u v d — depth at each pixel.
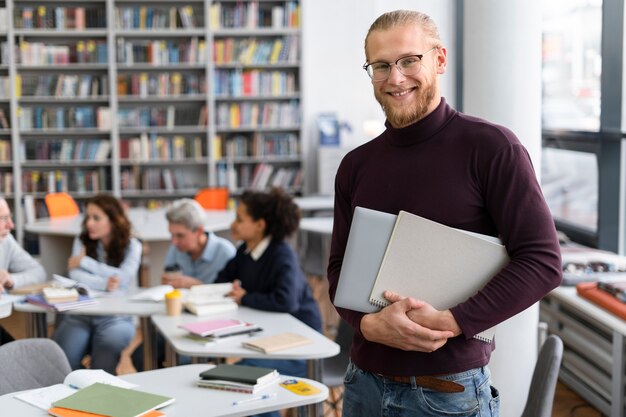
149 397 2.49
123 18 9.25
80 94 9.29
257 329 3.51
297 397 2.59
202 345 3.31
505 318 1.82
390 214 1.92
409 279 1.92
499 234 1.90
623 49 5.00
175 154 9.53
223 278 4.26
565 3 5.88
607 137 5.13
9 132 9.27
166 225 6.87
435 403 1.91
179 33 9.32
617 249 5.27
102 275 4.61
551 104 6.28
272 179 9.79
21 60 9.16
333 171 9.52
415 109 1.89
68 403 2.43
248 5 9.43
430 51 1.88
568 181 5.94
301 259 7.96
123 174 9.48
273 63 9.52
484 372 1.95
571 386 4.59
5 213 4.34
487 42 3.52
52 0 9.30
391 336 1.88
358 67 9.94
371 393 2.02
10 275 4.42
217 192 7.91
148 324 4.05
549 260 1.79
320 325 4.11
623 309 3.70
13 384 2.81
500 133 1.87
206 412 2.45
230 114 9.58
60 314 4.75
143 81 9.34
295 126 9.66
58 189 9.38
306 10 9.90
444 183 1.90
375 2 9.45
